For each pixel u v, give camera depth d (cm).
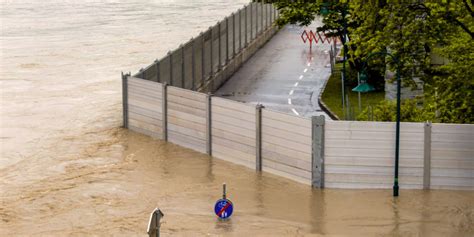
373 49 5062
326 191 4256
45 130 5900
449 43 4928
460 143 4144
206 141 5044
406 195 4153
